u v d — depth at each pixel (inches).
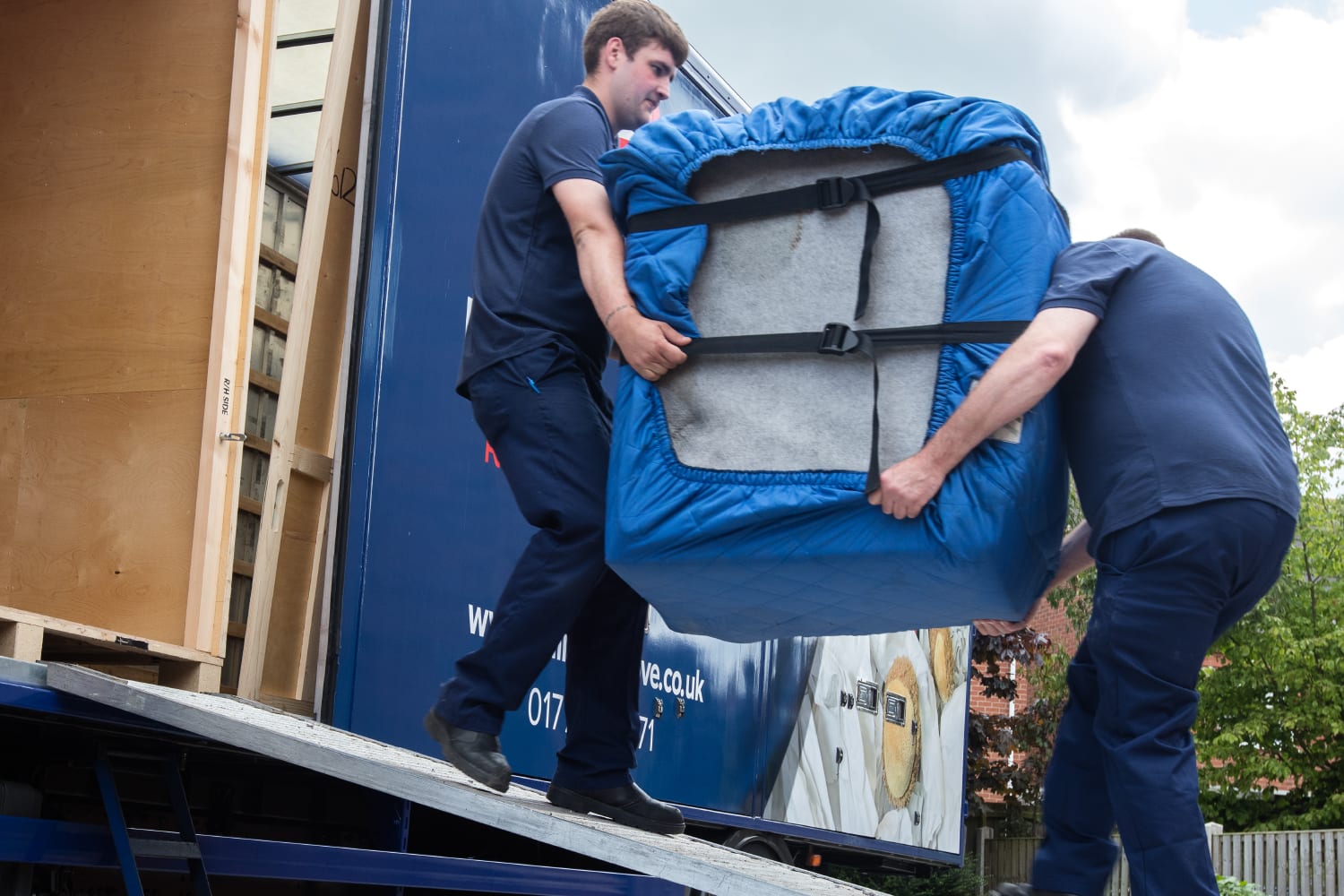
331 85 175.2
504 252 118.0
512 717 179.2
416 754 138.3
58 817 121.2
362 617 157.1
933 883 505.4
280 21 205.9
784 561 97.5
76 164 176.1
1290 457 97.3
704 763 235.1
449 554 170.6
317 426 177.0
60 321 172.1
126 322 169.2
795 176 100.2
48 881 111.0
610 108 125.6
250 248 168.6
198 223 169.3
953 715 354.0
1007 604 97.7
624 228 109.4
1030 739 590.2
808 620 109.4
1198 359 96.1
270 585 164.1
